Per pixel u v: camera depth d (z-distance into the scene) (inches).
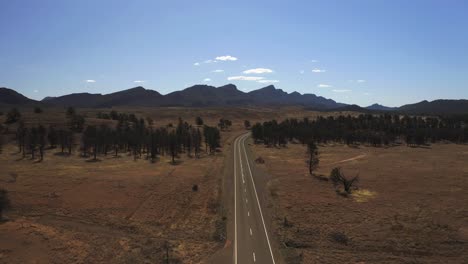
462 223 2596.0
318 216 2741.1
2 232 2433.6
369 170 4675.2
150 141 6028.5
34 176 4072.3
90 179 3966.5
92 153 5974.4
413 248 2183.8
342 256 2060.8
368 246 2210.9
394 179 4077.3
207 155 5930.1
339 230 2455.7
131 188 3599.9
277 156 5866.1
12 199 3161.9
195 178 4067.4
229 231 2458.2
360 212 2834.6
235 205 3038.9
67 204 3085.6
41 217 2790.4
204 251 2139.5
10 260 2041.1
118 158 5595.5
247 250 2144.4
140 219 2751.0
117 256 2095.2
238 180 3981.3
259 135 7859.3
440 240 2298.2
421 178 4126.5
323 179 4079.7
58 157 5472.4
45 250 2178.9
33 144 5403.5
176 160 5418.3
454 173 4419.3
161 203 3132.4
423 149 7081.7
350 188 3629.4
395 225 2541.8
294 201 3137.3
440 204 3056.1
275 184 3801.7
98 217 2795.3
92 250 2178.9
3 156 5413.4
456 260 2025.1
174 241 2309.3
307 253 2096.5
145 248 2192.4
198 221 2694.4
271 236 2362.2
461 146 7652.6
